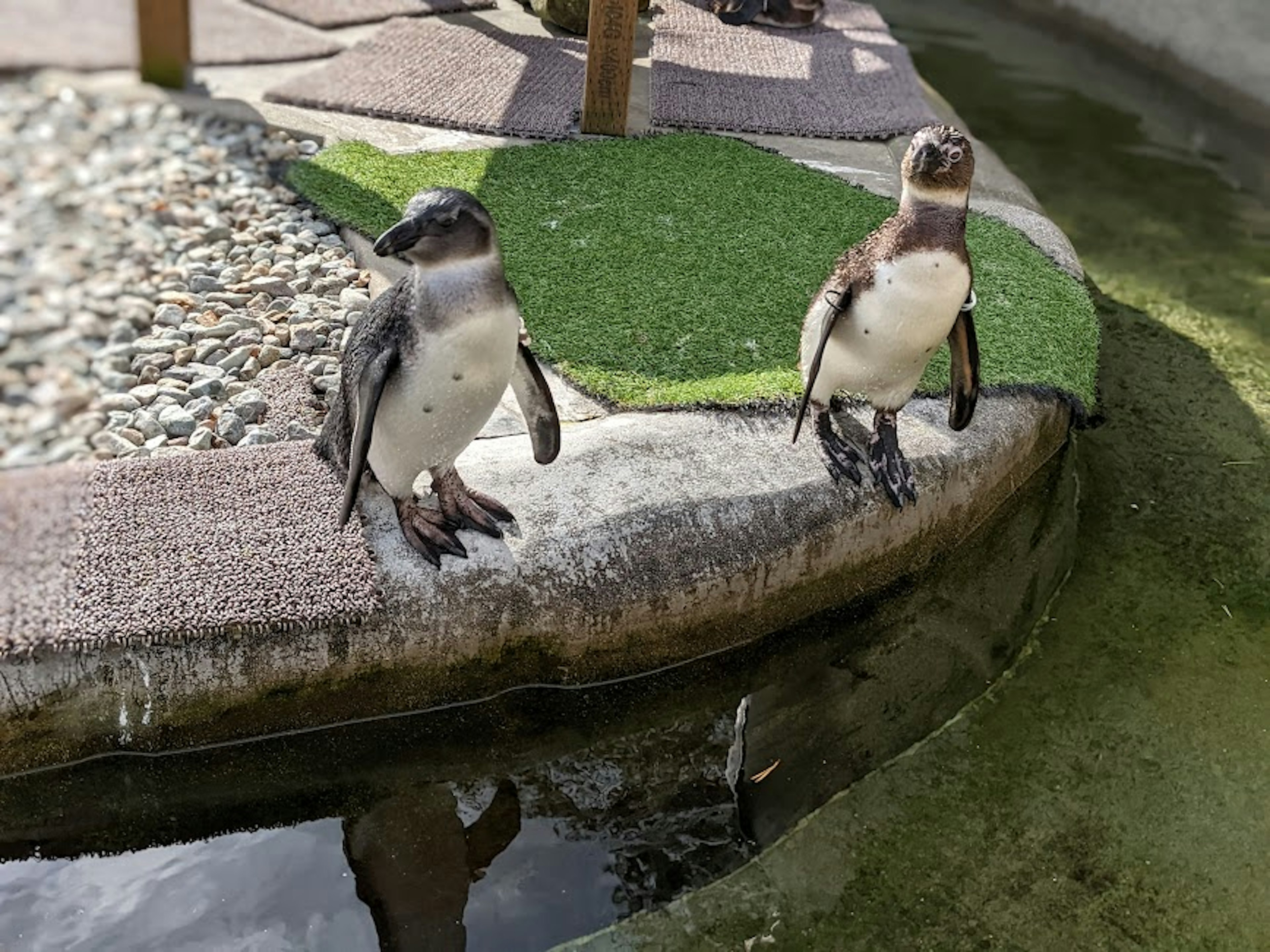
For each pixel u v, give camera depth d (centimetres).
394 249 216
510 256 420
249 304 379
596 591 283
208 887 239
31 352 167
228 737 264
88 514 269
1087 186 614
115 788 257
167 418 318
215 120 469
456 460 301
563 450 311
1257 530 379
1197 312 504
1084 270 529
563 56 611
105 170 165
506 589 275
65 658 245
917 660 316
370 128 505
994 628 330
